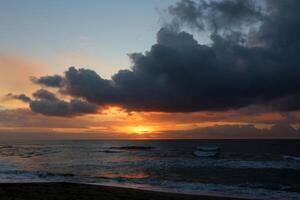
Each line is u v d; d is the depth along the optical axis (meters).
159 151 98.69
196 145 152.00
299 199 21.61
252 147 114.69
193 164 49.59
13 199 15.02
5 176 31.25
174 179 31.64
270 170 40.56
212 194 23.11
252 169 41.72
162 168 43.41
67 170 40.69
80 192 17.67
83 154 82.38
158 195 18.39
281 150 91.94
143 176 34.38
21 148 127.12
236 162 53.22
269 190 25.42
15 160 60.00
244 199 20.00
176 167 44.75
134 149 114.62
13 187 18.95
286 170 40.69
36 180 28.75
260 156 68.00
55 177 31.41
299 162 52.72
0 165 47.41
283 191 25.00
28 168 42.69
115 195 17.20
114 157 69.69
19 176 31.39
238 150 93.75
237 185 27.94
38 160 59.94
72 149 116.31
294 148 103.56
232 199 19.53
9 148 126.75
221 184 28.36
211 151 83.56
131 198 16.56
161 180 30.59
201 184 28.09
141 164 49.97
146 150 105.62
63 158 66.12
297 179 32.38
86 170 40.94
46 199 15.26
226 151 88.44
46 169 41.53
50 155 77.75
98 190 18.86
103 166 46.69
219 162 53.25
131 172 38.53
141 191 19.97
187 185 27.38
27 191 17.39
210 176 34.47
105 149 115.56
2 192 16.97
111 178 31.64
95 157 69.50
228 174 36.38
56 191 17.67
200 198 18.88
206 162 53.44
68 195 16.52
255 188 26.34
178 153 85.75
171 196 18.52
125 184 27.62
